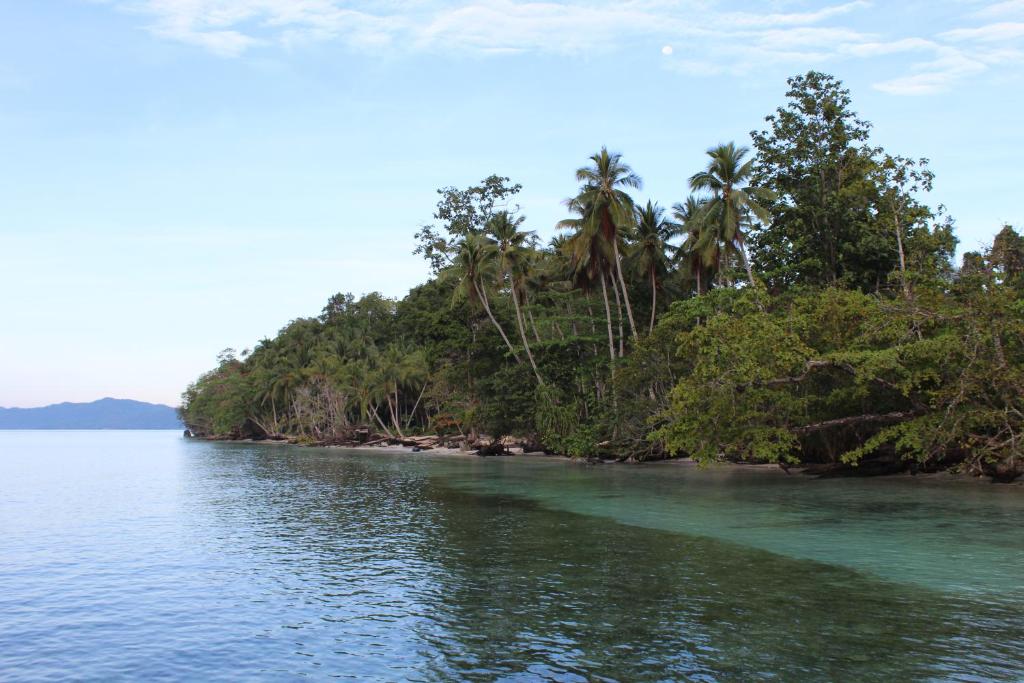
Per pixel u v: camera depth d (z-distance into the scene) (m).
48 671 10.20
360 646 10.94
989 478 31.48
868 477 34.44
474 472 45.03
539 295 66.25
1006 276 32.06
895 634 10.95
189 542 20.50
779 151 51.38
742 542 18.58
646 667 9.73
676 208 56.94
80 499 33.09
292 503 30.12
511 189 79.00
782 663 9.80
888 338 32.00
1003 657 9.95
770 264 52.84
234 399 127.19
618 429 48.44
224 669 10.15
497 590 14.02
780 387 33.03
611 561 16.56
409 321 95.31
